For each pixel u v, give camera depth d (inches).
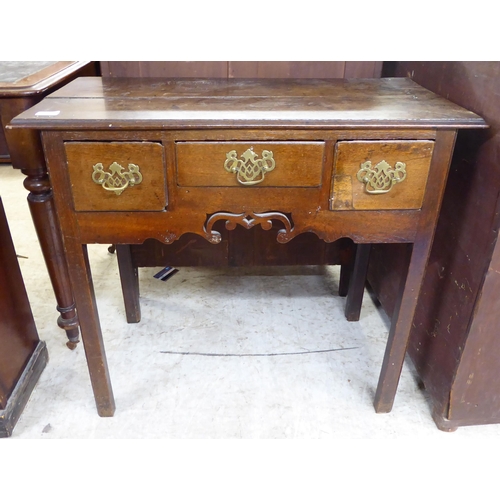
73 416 45.5
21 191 94.8
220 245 58.1
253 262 59.6
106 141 32.9
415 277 39.4
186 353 53.4
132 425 44.7
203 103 36.7
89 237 36.7
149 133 32.7
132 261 57.1
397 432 44.3
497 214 34.6
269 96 39.5
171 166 34.1
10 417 43.3
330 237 37.4
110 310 60.5
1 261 43.5
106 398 44.3
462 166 39.4
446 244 42.4
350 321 58.9
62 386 48.8
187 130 32.8
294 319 59.2
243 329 57.3
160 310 60.6
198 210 35.9
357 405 47.2
